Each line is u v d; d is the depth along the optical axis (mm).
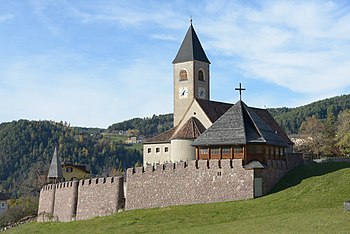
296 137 178625
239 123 87625
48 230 101875
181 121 122375
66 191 118812
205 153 88750
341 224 57656
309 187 80500
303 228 57969
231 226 65375
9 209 158125
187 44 134375
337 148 145625
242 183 83500
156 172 94125
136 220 82938
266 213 72375
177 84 134625
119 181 101500
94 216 106812
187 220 76062
